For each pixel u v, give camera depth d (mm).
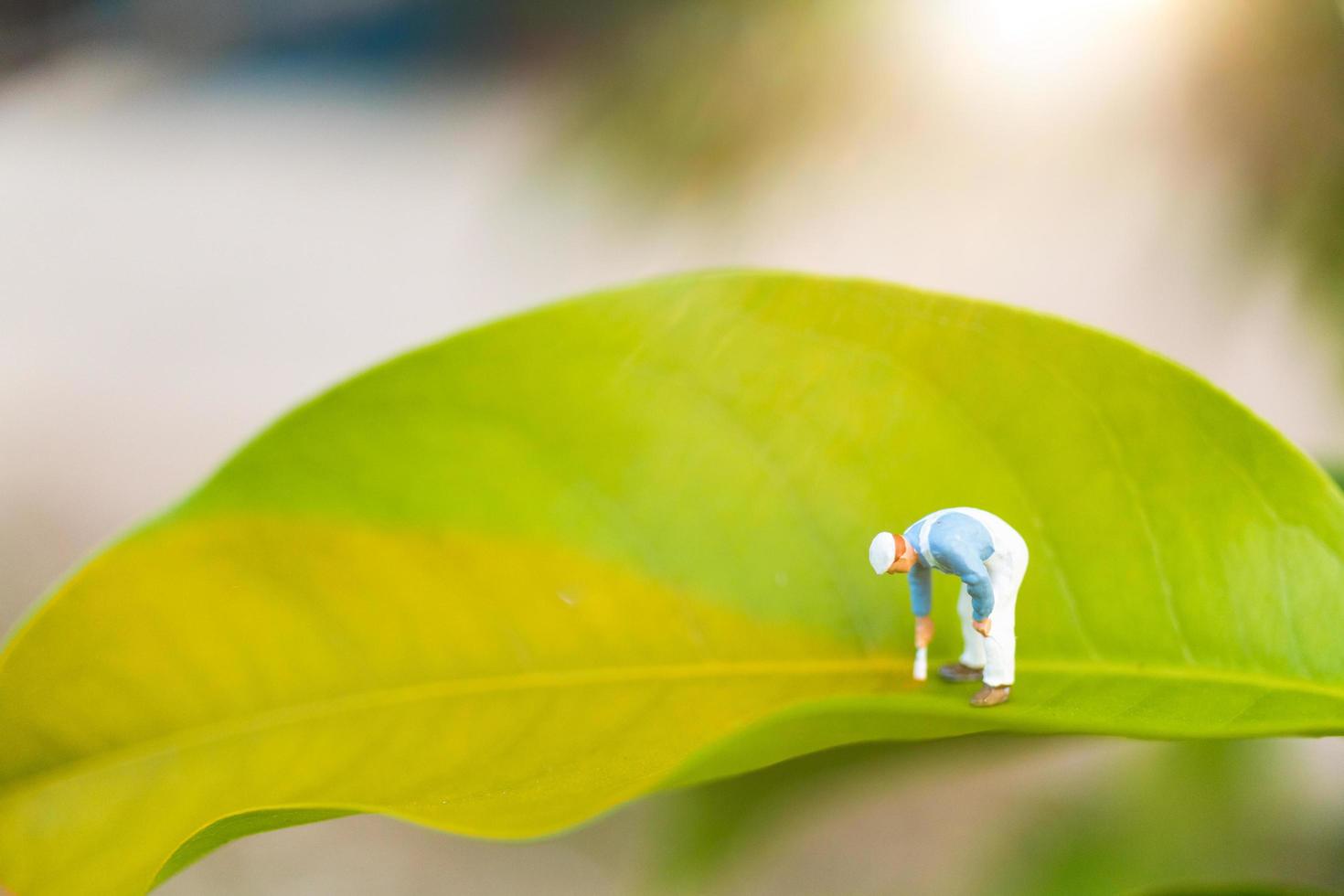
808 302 276
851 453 276
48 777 268
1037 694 268
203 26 2150
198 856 253
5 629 963
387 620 274
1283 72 455
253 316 1462
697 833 306
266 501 273
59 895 263
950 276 1111
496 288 1412
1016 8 537
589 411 276
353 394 274
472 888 708
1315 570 267
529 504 276
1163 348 973
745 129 555
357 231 1645
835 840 683
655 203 570
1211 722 263
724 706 271
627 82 558
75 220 1700
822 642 275
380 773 269
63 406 1282
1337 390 485
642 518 277
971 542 265
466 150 1798
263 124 1986
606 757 268
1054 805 363
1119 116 552
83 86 2125
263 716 271
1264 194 465
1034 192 1138
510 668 274
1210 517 270
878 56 555
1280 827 379
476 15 1760
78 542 1057
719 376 276
